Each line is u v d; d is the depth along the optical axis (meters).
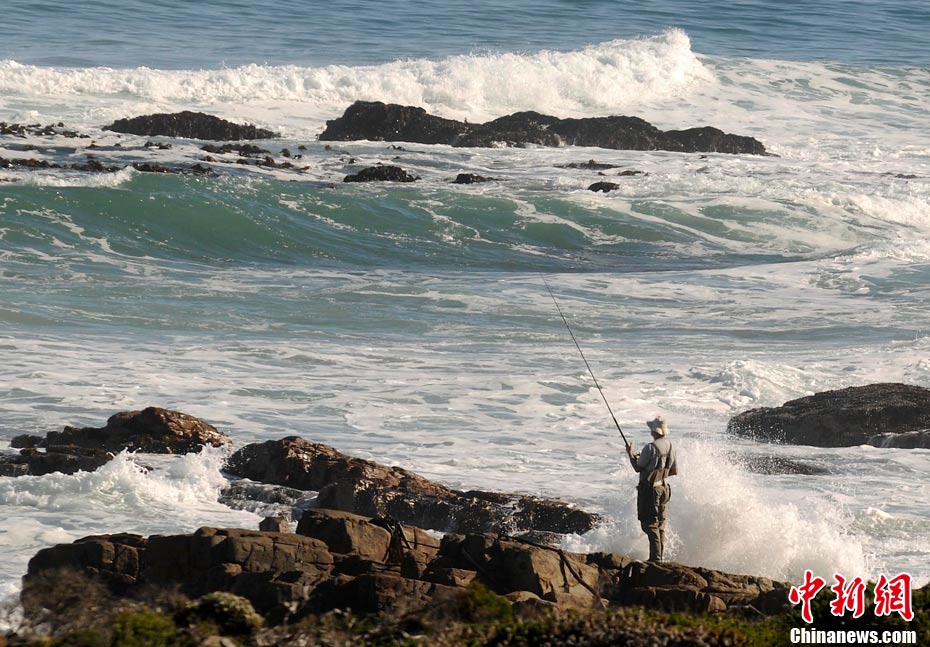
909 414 57.25
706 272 99.50
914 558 39.22
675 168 144.25
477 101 180.12
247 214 108.06
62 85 160.00
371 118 155.12
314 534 31.89
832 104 198.12
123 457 46.25
